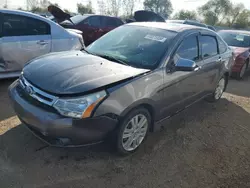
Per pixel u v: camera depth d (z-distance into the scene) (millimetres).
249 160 3256
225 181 2812
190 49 3691
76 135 2461
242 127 4176
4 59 4680
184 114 4418
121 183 2607
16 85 2998
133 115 2854
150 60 3168
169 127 3861
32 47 4957
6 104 4137
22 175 2570
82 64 2936
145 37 3564
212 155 3270
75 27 9320
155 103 3074
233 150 3449
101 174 2699
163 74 3102
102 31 10031
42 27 5117
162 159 3059
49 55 3340
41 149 2969
